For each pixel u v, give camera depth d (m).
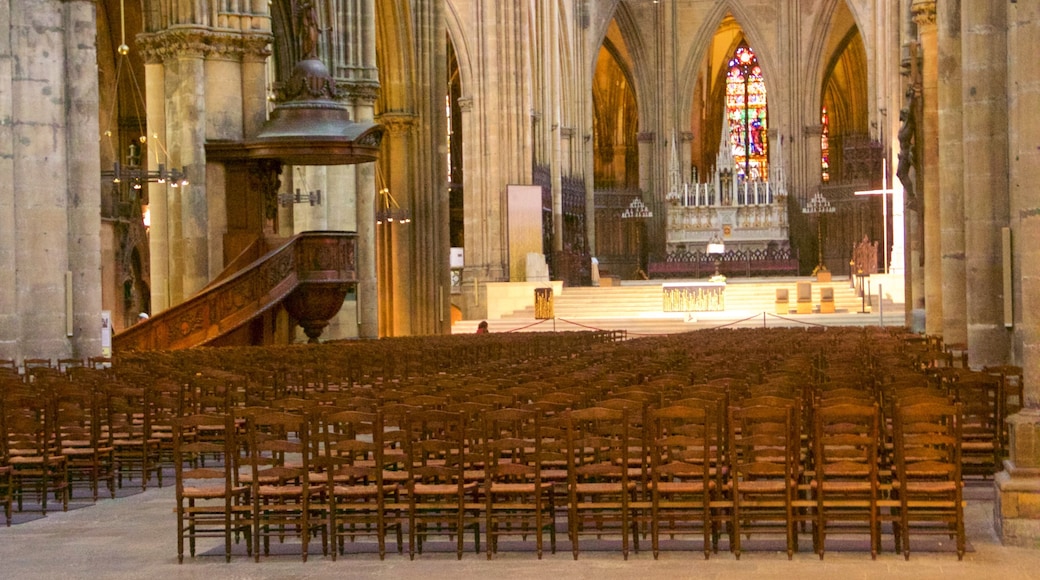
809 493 13.05
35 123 24.52
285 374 20.16
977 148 17.42
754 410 11.45
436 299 49.47
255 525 11.84
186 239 32.47
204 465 17.84
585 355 23.89
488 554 11.67
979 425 15.78
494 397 14.05
